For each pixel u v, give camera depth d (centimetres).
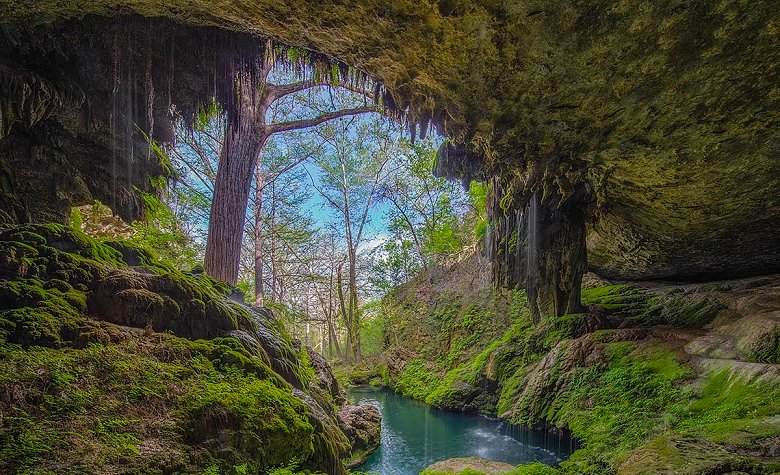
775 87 541
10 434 311
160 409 392
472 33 484
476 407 1333
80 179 779
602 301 1381
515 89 580
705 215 919
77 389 373
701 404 710
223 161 877
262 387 477
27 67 611
